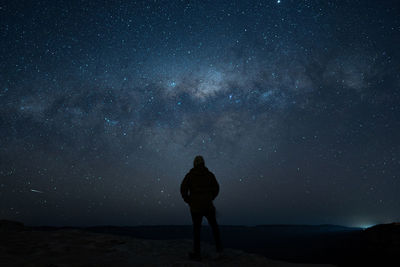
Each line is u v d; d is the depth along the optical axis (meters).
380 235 10.55
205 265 2.89
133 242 4.77
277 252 7.89
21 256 3.42
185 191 4.04
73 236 5.02
